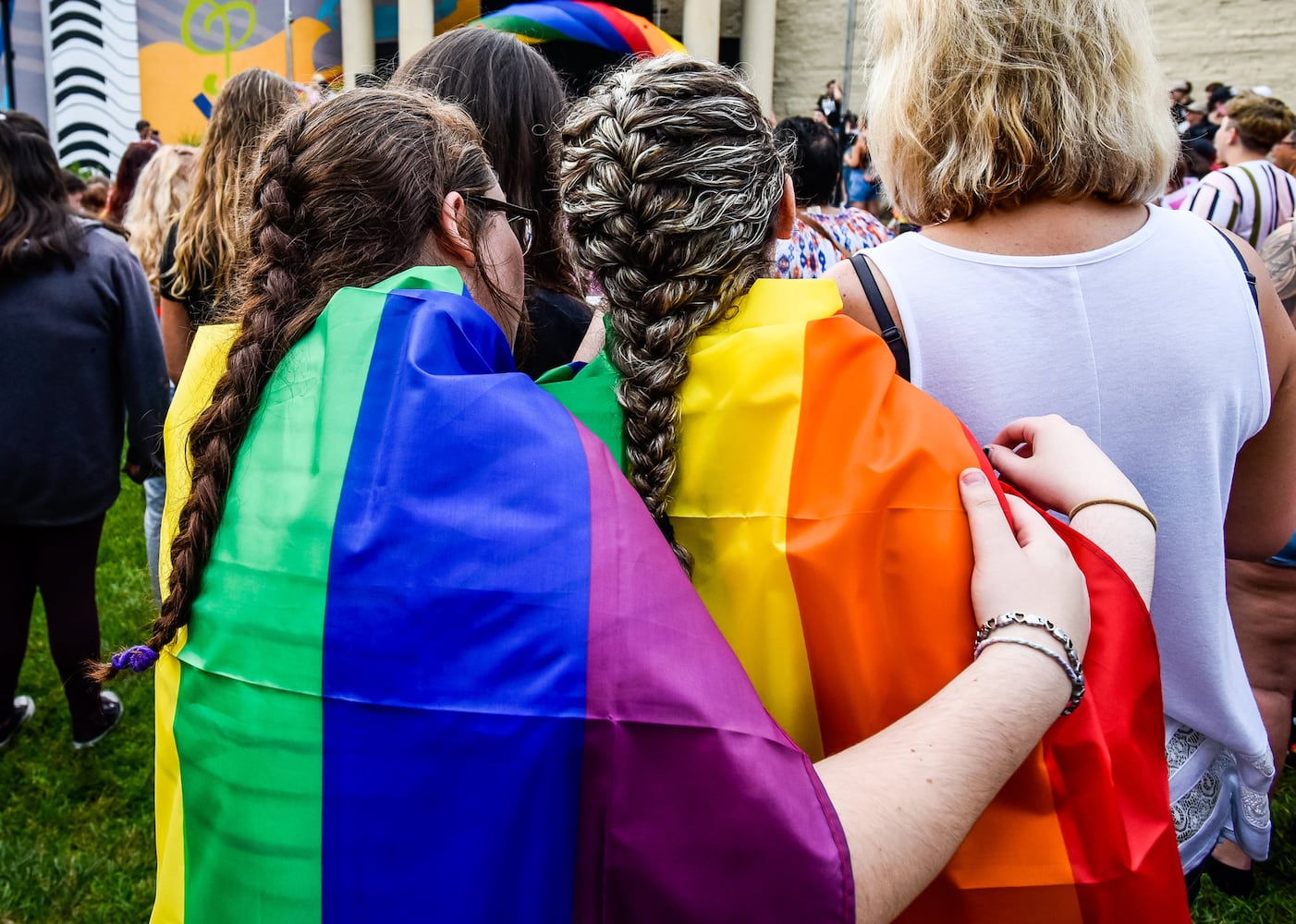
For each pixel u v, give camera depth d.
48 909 2.34
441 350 0.85
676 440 0.90
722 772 0.70
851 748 0.77
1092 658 0.88
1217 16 8.62
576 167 0.97
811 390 0.89
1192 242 1.10
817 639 0.85
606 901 0.71
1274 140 3.89
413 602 0.76
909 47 1.13
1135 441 1.09
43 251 2.45
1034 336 1.09
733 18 12.05
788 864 0.68
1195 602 1.13
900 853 0.70
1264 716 2.13
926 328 1.11
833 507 0.86
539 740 0.72
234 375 0.90
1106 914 0.83
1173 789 1.21
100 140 11.41
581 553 0.76
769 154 0.96
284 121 1.03
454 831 0.73
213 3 11.35
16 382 2.46
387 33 11.95
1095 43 1.05
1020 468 1.01
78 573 2.76
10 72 11.09
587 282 1.04
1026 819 0.83
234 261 1.13
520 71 1.56
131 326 2.60
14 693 2.91
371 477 0.80
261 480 0.85
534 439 0.80
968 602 0.85
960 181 1.09
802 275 2.28
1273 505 1.28
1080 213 1.10
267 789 0.77
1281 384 1.20
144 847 2.56
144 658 0.88
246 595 0.82
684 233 0.90
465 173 1.02
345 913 0.74
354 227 0.96
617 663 0.73
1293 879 2.34
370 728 0.75
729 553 0.88
